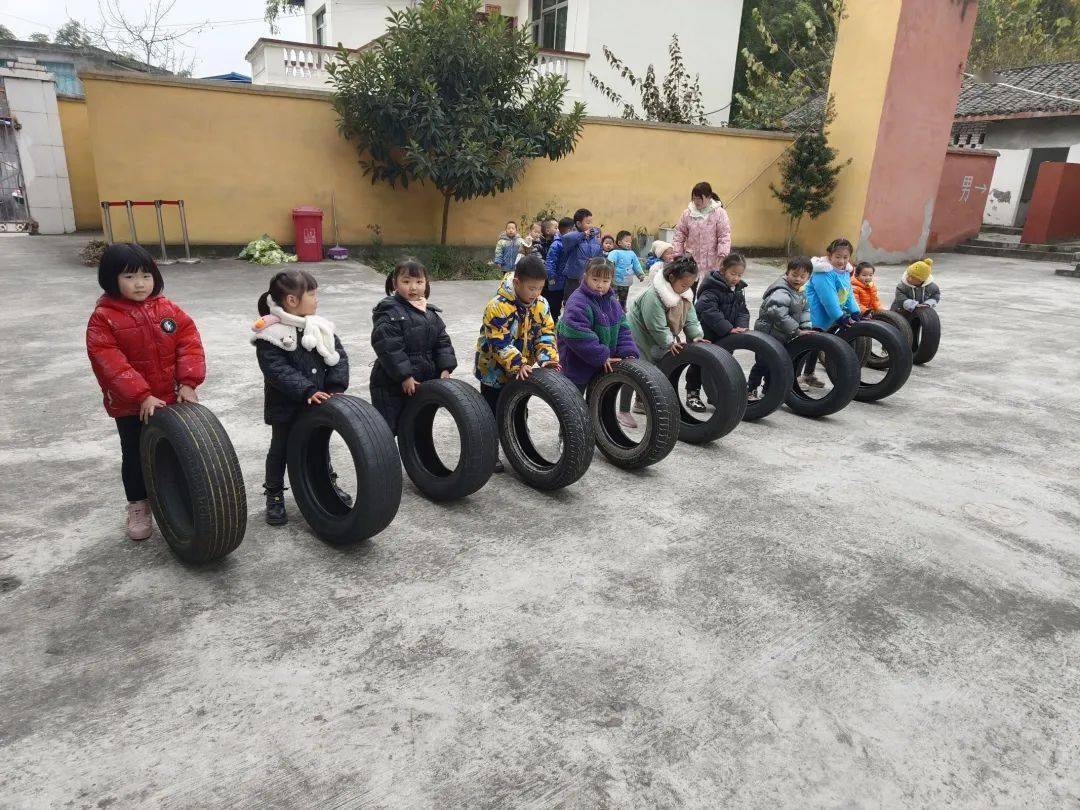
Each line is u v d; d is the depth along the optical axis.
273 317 3.07
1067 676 2.52
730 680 2.40
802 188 14.70
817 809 1.91
